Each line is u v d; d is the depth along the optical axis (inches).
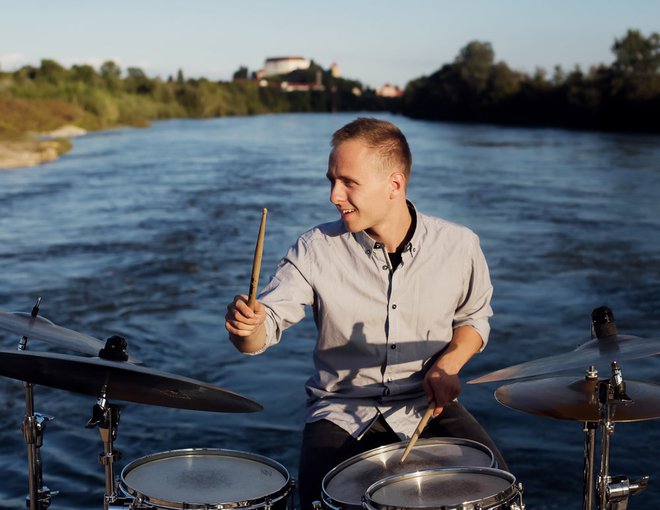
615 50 2007.9
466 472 87.4
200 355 300.8
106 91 2684.5
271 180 917.2
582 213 650.8
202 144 1557.6
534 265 455.2
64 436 222.5
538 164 1079.6
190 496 89.0
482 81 2544.3
